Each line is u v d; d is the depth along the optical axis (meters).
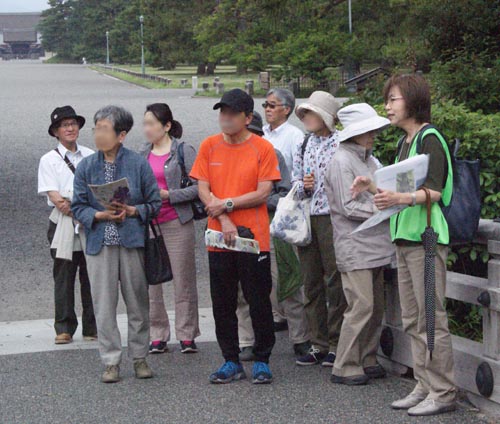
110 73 82.94
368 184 5.62
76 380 6.32
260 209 6.12
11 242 12.48
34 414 5.58
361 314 6.01
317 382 6.21
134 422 5.40
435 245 5.29
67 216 7.31
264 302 6.14
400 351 6.30
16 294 9.60
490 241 5.43
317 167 6.52
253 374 6.20
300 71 40.97
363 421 5.36
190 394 5.96
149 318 6.64
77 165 6.73
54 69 104.38
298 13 18.55
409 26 21.80
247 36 45.25
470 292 5.56
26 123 30.86
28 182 17.94
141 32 80.88
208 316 8.50
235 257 6.16
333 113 6.53
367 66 41.69
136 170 6.31
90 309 7.54
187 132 26.47
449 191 5.38
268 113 7.45
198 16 66.69
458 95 13.62
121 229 6.21
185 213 7.10
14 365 6.73
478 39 15.23
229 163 6.11
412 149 5.37
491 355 5.42
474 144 7.05
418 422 5.32
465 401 5.72
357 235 5.98
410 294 5.57
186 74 73.62
